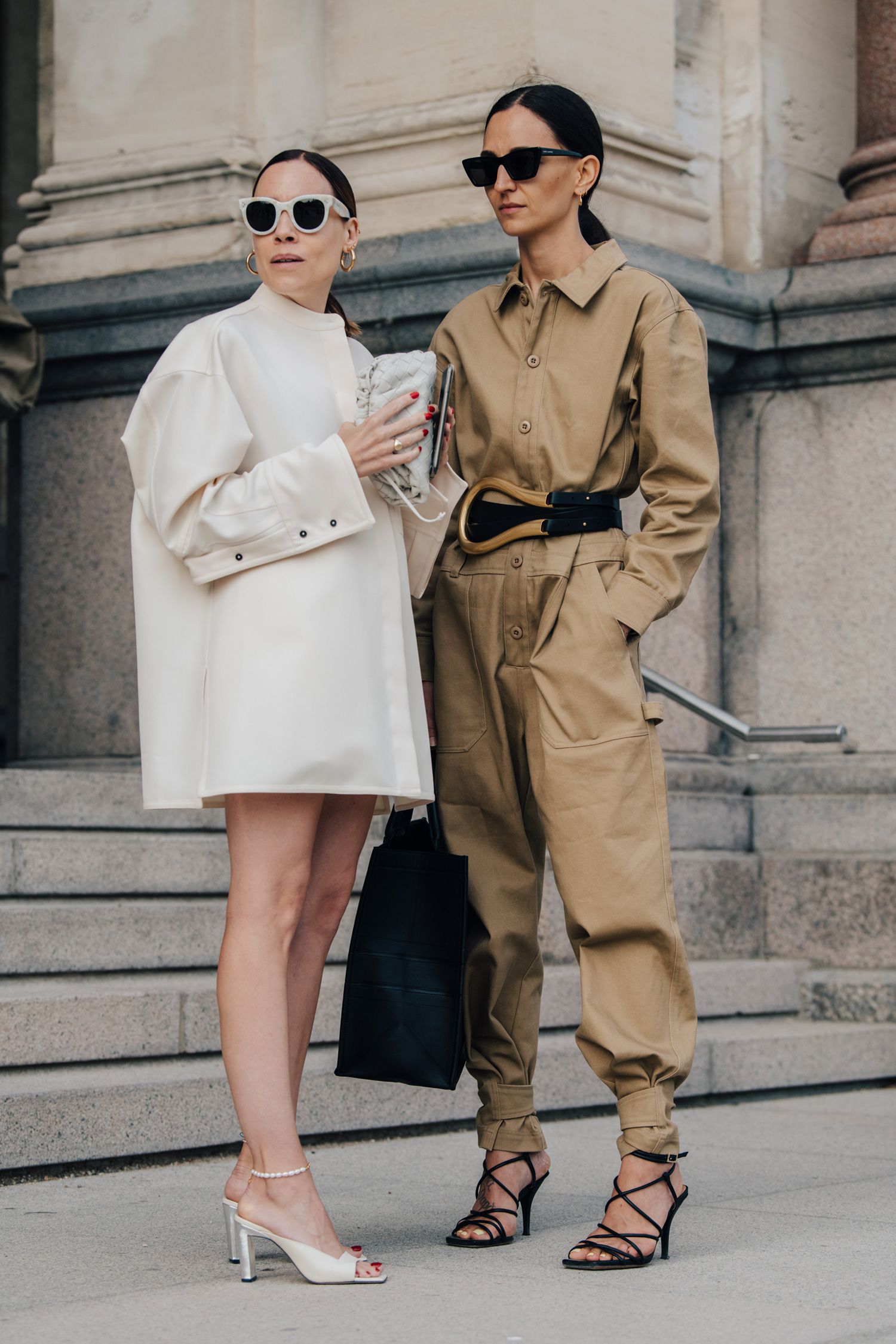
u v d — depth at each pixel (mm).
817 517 6637
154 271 6902
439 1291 2783
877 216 6879
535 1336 2494
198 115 7066
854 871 6156
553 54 6406
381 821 5328
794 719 6637
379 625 3004
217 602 2955
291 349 3084
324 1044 4613
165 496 2906
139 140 7199
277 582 2908
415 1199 3619
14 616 7113
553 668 3146
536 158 3182
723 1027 5559
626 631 3141
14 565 7121
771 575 6715
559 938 5383
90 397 6945
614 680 3125
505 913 3293
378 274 6234
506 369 3295
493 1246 3148
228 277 6668
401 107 6641
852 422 6586
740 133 7215
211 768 2869
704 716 5730
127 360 6820
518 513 3236
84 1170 3887
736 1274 2914
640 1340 2471
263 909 2930
